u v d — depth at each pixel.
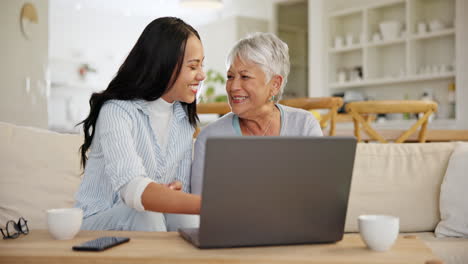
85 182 1.55
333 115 3.39
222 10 9.05
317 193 1.04
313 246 1.06
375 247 1.01
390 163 2.18
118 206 1.48
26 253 0.98
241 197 1.00
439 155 2.18
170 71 1.47
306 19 8.42
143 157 1.52
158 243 1.08
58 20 9.23
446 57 5.90
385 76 6.43
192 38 1.50
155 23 1.49
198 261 0.95
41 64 4.93
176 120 1.64
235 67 1.63
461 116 5.51
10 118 4.35
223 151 0.96
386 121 6.07
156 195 1.20
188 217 1.60
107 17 9.65
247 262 0.95
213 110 3.35
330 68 6.97
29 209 1.99
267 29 8.30
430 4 6.05
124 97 1.46
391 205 2.11
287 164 1.00
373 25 6.52
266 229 1.04
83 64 9.44
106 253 0.98
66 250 1.01
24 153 2.07
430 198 2.11
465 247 1.81
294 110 1.79
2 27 4.23
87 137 1.52
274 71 1.63
